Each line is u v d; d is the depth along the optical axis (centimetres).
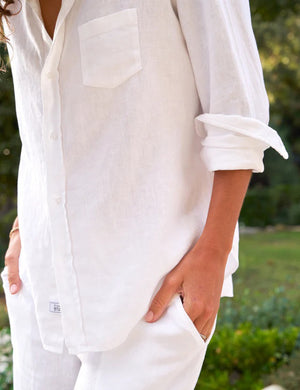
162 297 121
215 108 120
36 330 143
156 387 121
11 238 156
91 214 123
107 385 124
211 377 342
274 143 119
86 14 119
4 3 133
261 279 772
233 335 387
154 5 119
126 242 123
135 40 119
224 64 119
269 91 1420
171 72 122
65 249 125
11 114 664
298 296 638
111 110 121
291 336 392
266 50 1190
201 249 120
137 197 122
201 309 118
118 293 123
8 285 151
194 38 122
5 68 150
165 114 122
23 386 147
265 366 366
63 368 141
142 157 121
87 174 123
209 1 119
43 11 125
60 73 122
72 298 126
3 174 684
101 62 119
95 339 124
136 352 123
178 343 120
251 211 1598
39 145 134
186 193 126
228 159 118
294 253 1005
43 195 135
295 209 1595
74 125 123
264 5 726
